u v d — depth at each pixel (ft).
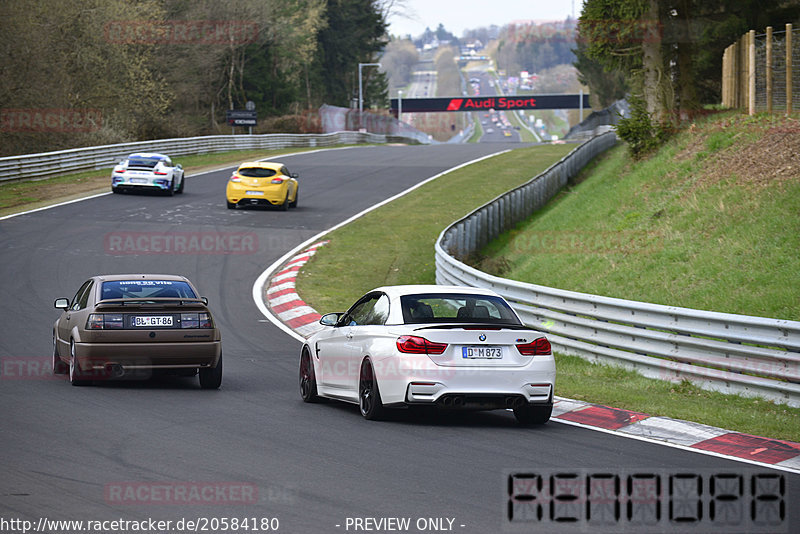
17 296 236.22
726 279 193.88
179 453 98.02
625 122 352.08
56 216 371.15
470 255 293.84
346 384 129.80
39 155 486.38
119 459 94.38
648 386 152.87
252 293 260.01
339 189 495.41
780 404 135.74
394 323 121.90
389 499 81.30
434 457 99.14
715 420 122.72
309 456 98.32
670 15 367.66
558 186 457.27
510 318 125.80
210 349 143.13
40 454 95.66
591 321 174.81
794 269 185.47
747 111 312.71
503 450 103.91
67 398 132.16
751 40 298.35
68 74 639.35
